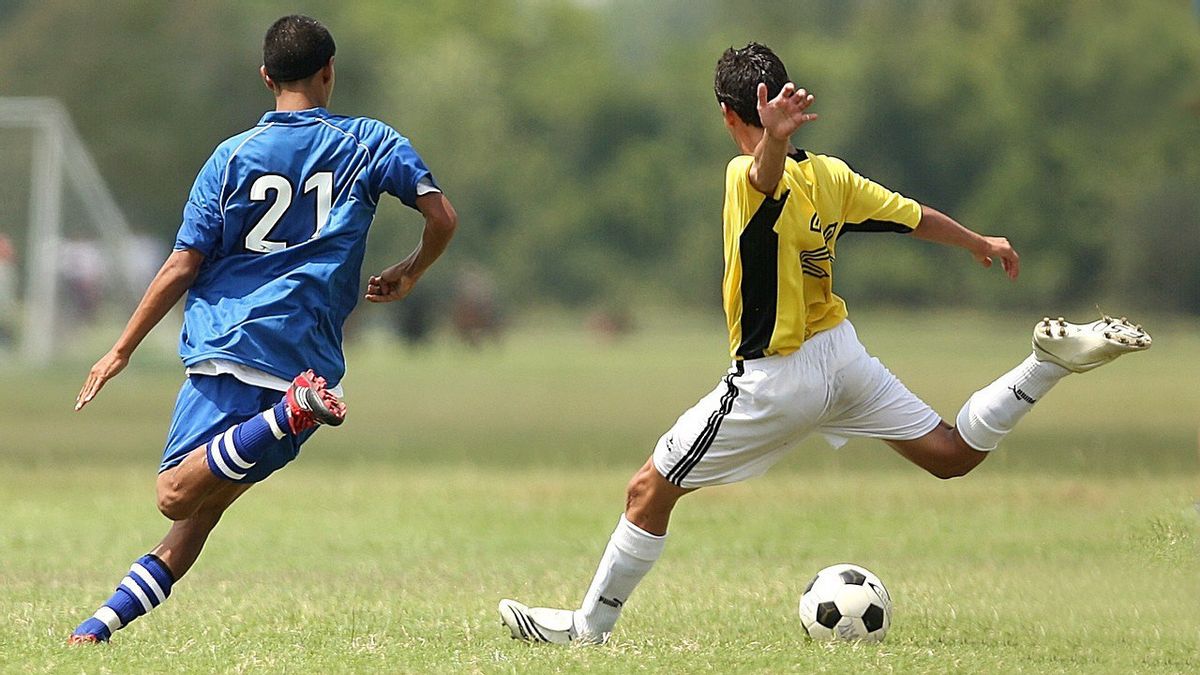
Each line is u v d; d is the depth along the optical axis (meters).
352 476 44.69
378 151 18.94
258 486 41.78
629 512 19.22
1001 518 33.59
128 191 180.75
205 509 19.47
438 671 17.19
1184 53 175.00
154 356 102.56
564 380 98.56
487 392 87.12
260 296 18.61
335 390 19.08
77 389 84.00
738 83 19.06
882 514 34.94
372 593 24.12
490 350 150.88
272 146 18.83
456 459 50.31
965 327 190.00
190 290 19.00
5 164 96.06
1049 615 21.41
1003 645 19.55
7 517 34.94
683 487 18.89
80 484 42.28
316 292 18.70
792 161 18.83
